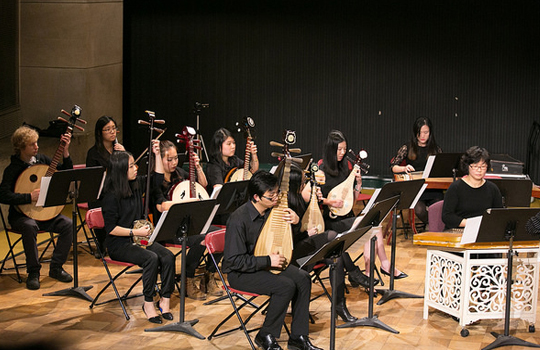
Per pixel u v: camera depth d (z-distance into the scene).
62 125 8.60
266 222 4.12
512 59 9.45
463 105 9.68
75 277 5.20
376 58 9.84
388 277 5.68
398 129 9.92
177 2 10.11
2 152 7.61
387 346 4.32
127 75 10.34
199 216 4.34
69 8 8.96
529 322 4.58
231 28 10.09
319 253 3.78
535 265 4.56
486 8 9.42
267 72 10.11
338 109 10.04
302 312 4.19
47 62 9.12
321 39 9.94
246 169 5.82
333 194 5.29
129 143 10.45
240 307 4.41
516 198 5.45
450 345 4.35
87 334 4.47
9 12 8.48
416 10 9.64
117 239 4.75
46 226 5.51
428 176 6.33
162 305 4.74
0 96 8.34
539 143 9.45
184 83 10.27
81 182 5.05
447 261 4.62
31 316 4.77
